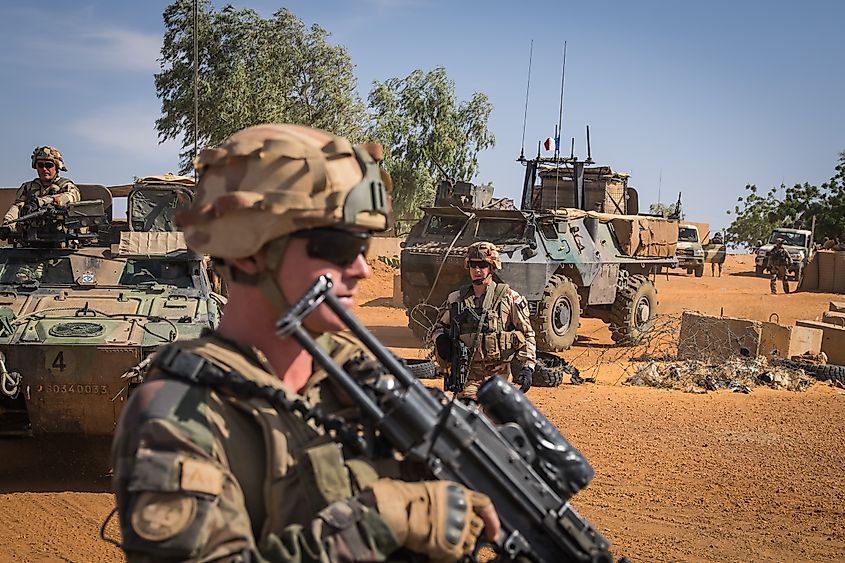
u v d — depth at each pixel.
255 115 29.41
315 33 31.83
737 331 13.86
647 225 18.41
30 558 5.43
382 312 21.47
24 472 7.23
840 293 29.55
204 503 1.59
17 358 6.68
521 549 1.81
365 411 1.76
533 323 14.77
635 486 7.30
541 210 15.83
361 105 33.94
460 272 14.88
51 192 8.84
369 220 1.87
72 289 7.91
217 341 1.87
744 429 9.53
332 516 1.64
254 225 1.79
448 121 36.38
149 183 9.58
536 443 1.92
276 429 1.73
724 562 5.66
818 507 6.88
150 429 1.63
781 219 61.12
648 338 17.52
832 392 11.99
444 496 1.71
